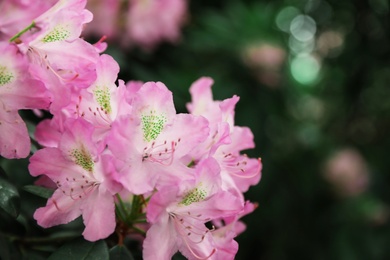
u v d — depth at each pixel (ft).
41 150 2.12
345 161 5.64
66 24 2.13
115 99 2.15
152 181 2.09
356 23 5.68
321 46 5.92
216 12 4.91
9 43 2.06
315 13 5.88
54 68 2.13
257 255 5.35
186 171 2.11
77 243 2.17
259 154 4.70
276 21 5.32
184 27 4.62
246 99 4.63
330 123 6.02
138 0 3.85
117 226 2.26
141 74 4.03
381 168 6.13
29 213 2.45
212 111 2.23
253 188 4.98
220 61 4.66
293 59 5.84
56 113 2.15
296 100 5.12
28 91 2.10
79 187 2.14
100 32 3.77
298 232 5.42
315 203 5.58
